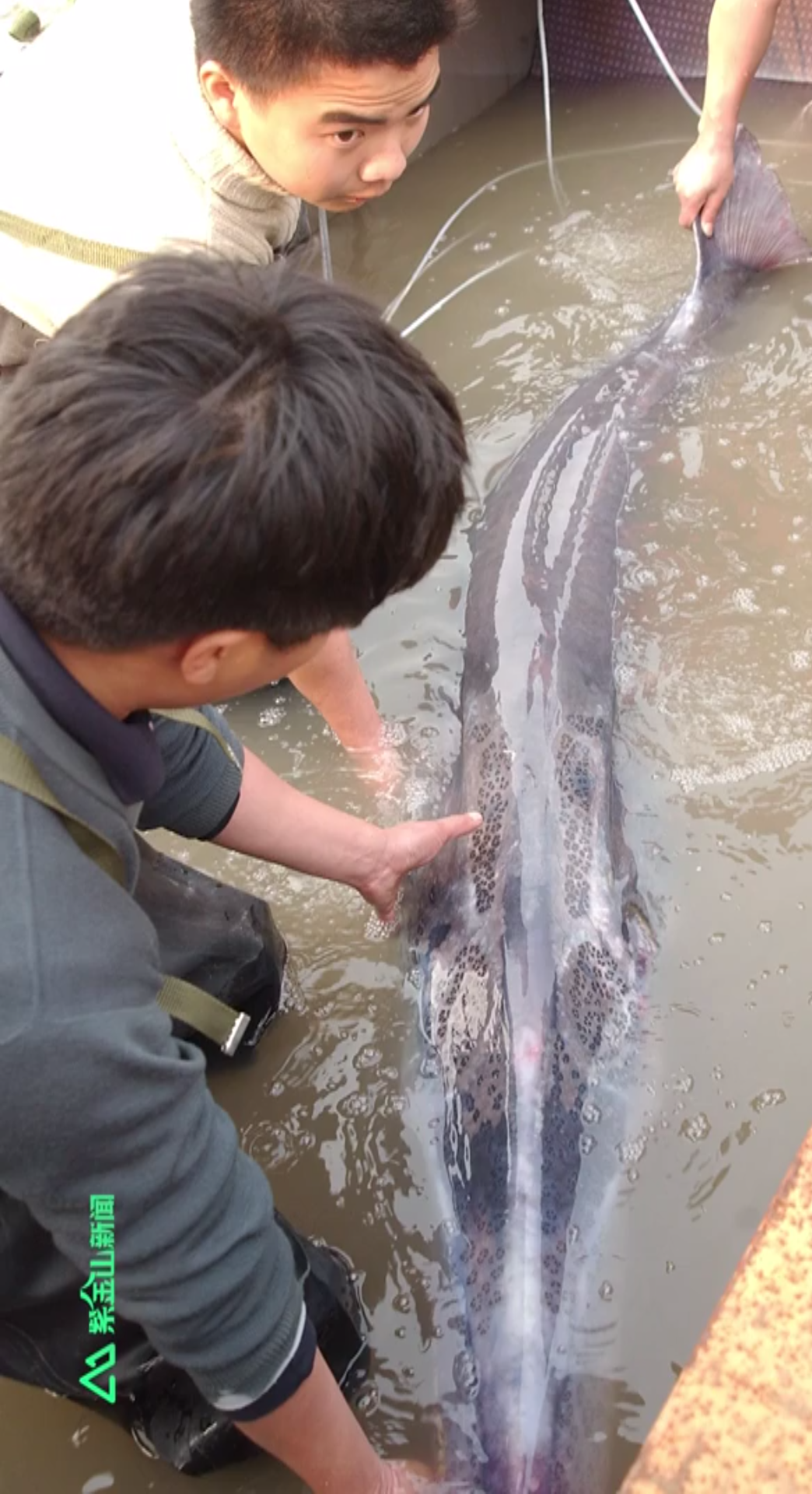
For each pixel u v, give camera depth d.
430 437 1.01
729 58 2.94
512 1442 1.39
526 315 3.33
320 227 2.87
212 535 0.91
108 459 0.90
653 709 2.31
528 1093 1.68
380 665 2.51
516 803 2.04
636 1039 1.83
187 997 1.54
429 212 3.74
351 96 1.66
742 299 3.19
